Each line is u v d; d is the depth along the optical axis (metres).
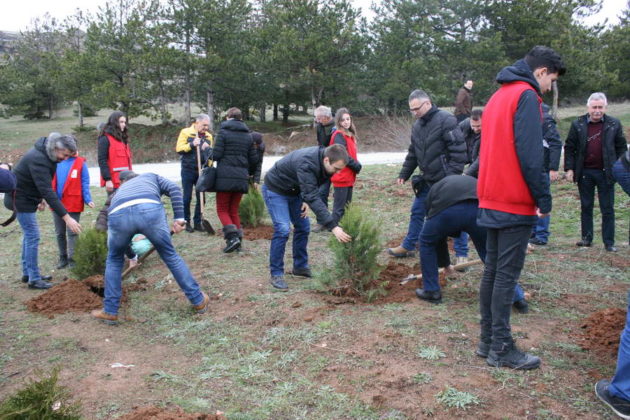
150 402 3.35
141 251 6.50
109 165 7.34
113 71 30.05
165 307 5.13
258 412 3.20
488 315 3.69
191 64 28.02
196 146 7.82
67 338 4.45
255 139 8.31
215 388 3.52
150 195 4.70
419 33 28.39
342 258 5.04
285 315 4.68
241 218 8.36
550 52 3.36
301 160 5.09
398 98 28.69
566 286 5.18
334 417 3.14
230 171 6.67
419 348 3.89
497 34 27.11
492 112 3.43
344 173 7.32
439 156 5.76
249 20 32.50
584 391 3.27
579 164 6.42
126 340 4.41
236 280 5.79
